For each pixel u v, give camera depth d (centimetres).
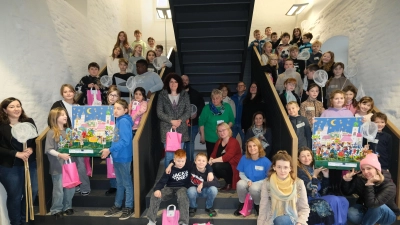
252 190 306
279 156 264
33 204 337
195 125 464
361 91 378
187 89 461
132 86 370
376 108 382
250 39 822
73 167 312
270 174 274
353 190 293
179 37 517
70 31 471
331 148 295
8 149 285
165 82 387
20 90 338
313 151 298
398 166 310
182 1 458
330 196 294
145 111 359
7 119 291
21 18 344
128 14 812
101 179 375
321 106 357
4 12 315
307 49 515
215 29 513
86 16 541
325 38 600
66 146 315
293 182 265
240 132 488
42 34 388
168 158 363
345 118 295
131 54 591
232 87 604
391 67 367
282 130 344
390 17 371
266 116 443
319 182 301
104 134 319
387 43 377
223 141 370
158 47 629
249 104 451
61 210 324
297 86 426
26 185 298
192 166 329
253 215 325
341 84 403
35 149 316
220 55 562
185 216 302
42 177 320
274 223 264
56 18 429
